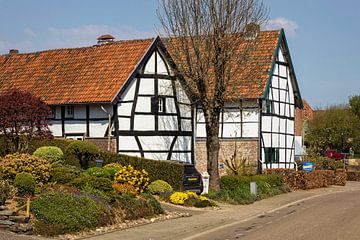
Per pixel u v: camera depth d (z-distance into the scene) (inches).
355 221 801.6
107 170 900.6
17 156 773.9
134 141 1270.9
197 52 1176.8
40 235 621.6
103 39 1478.8
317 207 1024.2
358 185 1732.3
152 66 1315.2
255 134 1472.7
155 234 682.2
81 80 1321.4
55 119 1306.6
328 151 2615.7
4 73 1478.8
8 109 979.3
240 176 1222.9
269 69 1502.2
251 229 731.4
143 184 923.4
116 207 770.2
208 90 1230.9
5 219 620.4
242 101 1485.0
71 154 1032.2
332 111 2807.6
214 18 1170.0
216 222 807.1
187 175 1080.2
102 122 1253.1
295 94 1694.1
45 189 731.4
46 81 1374.3
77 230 661.3
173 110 1348.4
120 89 1234.6
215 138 1187.9
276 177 1364.4
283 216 889.5
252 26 1214.3
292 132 1690.5
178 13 1205.1
